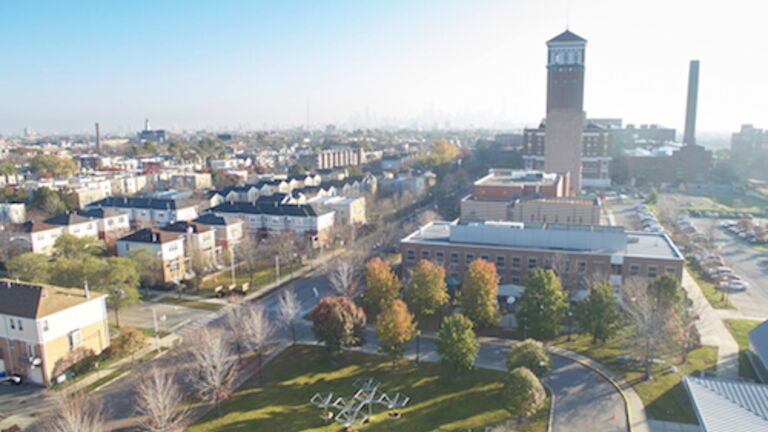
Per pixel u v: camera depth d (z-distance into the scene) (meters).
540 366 50.22
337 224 118.62
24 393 52.72
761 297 79.94
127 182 166.75
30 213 126.62
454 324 53.81
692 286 85.12
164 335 66.94
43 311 54.06
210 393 51.22
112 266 68.88
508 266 79.19
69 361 56.31
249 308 64.75
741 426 33.22
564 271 73.31
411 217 141.50
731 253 107.38
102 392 52.66
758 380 52.47
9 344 55.25
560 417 46.94
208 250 96.44
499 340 64.19
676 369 55.31
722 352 59.41
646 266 73.38
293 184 173.62
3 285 57.91
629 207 163.88
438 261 82.56
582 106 172.00
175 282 85.75
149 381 46.44
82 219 105.06
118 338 61.84
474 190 125.19
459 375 55.03
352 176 194.25
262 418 47.53
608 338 60.50
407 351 61.62
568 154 174.00
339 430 45.53
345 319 57.88
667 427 45.25
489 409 48.44
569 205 104.19
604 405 48.81
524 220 107.06
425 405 49.44
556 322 61.34
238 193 151.38
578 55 169.38
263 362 59.06
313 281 89.94
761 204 168.75
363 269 90.44
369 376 55.53
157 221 117.81
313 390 52.72
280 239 101.31
